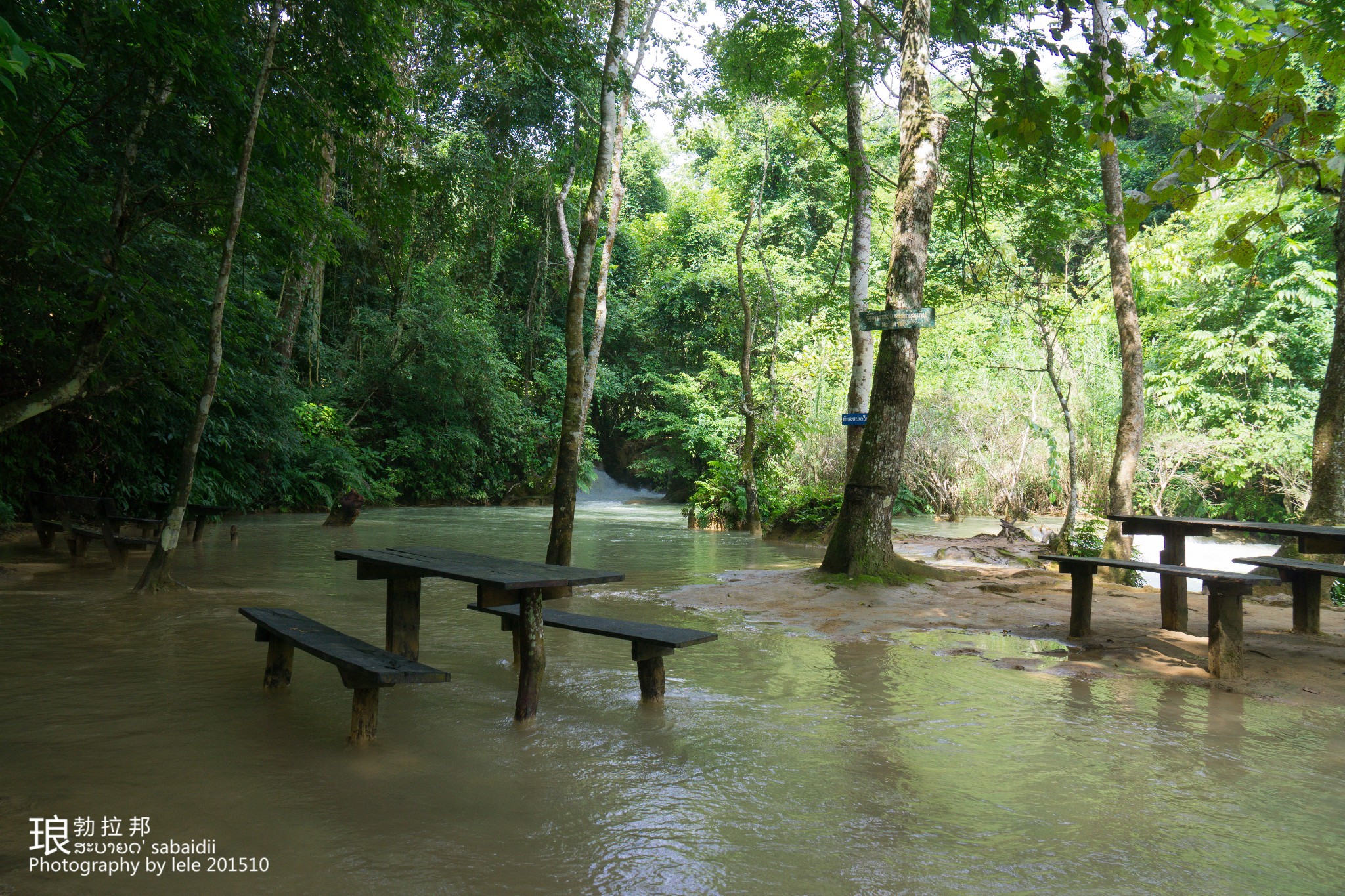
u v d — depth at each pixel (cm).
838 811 287
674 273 3262
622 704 420
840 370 2127
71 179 800
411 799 291
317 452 2152
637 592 816
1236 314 2108
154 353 978
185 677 456
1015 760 343
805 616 684
